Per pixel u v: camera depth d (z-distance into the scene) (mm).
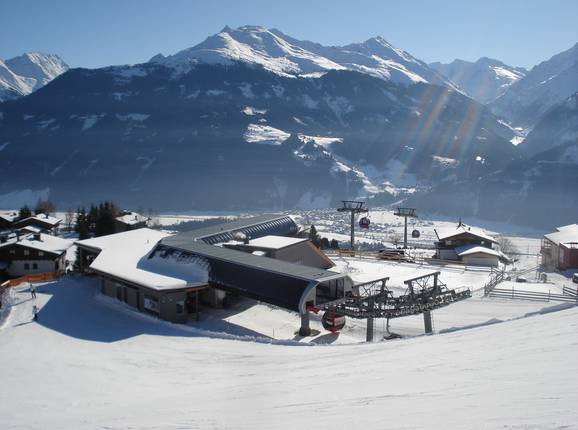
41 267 63375
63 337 30109
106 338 30047
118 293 39812
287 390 14414
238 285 35125
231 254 39531
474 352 15305
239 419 10984
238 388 16516
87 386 20234
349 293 34531
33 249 63125
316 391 13391
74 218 146875
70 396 18953
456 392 10320
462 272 53844
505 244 107562
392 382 12797
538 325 18328
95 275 49094
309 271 34094
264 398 13625
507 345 15320
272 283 33531
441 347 17719
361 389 12555
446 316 36469
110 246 48844
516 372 11250
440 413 8641
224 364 22797
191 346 27297
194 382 19625
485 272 54219
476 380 11219
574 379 9664
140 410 14469
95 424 12805
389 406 9984
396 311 31000
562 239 64688
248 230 53469
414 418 8555
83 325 33188
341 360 19312
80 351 26688
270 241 47125
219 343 27812
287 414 10867
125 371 22625
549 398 8477
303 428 9062
